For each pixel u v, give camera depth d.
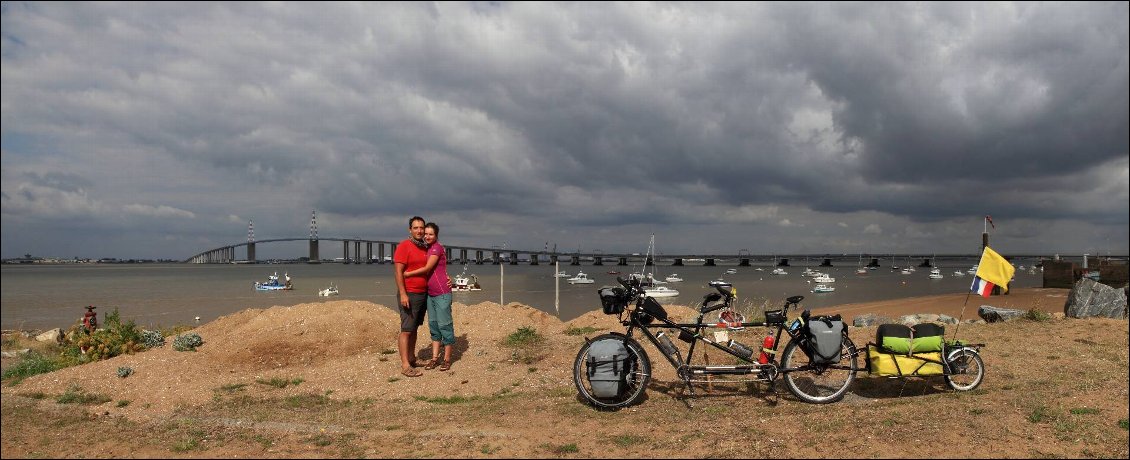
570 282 97.44
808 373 6.45
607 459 4.68
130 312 44.09
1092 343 9.66
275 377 7.97
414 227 7.93
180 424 6.05
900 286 78.31
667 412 6.00
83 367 8.42
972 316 23.03
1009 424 5.38
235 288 87.25
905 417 5.62
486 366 8.17
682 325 6.51
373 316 10.11
